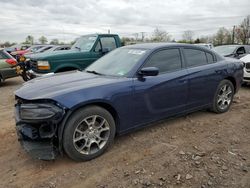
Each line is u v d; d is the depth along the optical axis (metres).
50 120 3.09
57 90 3.35
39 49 20.70
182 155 3.54
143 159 3.46
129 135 4.22
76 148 3.32
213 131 4.40
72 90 3.32
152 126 4.61
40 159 3.40
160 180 2.98
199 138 4.11
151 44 4.61
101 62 4.71
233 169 3.18
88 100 3.31
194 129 4.48
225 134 4.27
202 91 4.82
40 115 3.09
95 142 3.51
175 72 4.36
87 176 3.11
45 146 3.19
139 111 3.92
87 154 3.43
